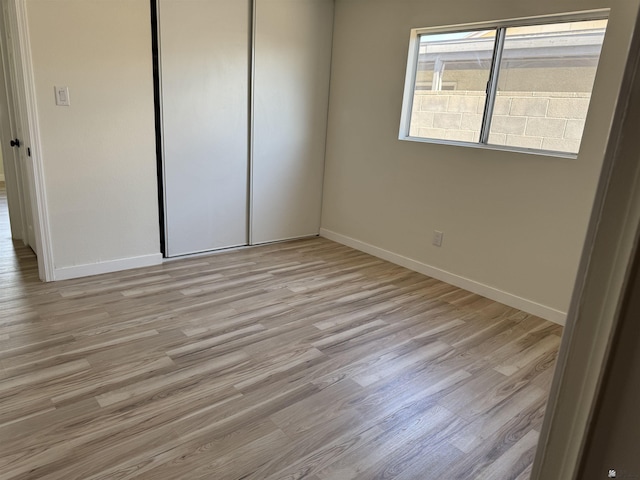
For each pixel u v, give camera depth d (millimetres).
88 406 1979
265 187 4266
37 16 2807
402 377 2346
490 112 3340
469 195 3441
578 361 469
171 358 2385
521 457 1836
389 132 3947
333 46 4320
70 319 2723
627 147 400
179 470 1669
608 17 2578
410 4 3594
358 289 3467
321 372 2344
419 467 1756
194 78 3584
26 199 3637
